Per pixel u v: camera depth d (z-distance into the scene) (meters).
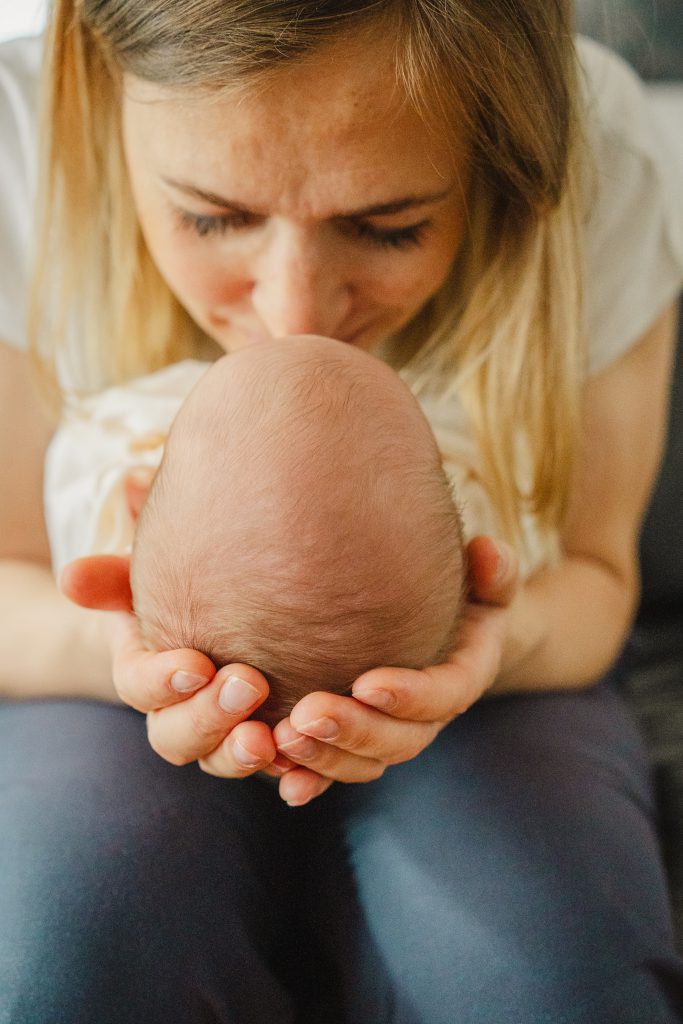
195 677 0.52
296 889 0.75
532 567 0.92
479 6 0.62
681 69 1.29
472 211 0.78
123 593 0.64
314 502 0.55
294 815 0.77
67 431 0.92
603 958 0.60
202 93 0.60
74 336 0.97
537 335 0.85
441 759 0.72
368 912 0.67
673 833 0.93
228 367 0.61
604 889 0.63
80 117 0.83
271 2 0.57
